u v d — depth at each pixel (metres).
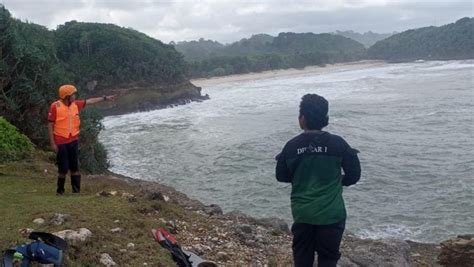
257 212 16.56
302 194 4.35
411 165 22.31
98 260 5.39
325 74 107.19
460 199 17.25
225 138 32.16
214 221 8.44
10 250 4.88
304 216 4.32
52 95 16.38
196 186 20.39
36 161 12.83
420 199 17.52
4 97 14.80
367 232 14.65
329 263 4.36
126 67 65.56
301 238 4.46
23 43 16.11
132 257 5.70
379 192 18.52
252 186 19.81
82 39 66.50
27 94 15.27
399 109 41.41
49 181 10.58
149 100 62.06
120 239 6.21
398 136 29.67
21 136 13.16
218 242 7.31
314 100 4.41
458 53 139.88
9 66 15.28
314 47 185.50
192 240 7.19
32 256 4.80
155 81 66.56
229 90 79.88
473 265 8.86
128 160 27.05
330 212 4.28
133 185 12.84
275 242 7.99
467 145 25.92
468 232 14.44
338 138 4.39
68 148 8.95
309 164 4.34
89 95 62.56
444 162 22.58
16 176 10.85
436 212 16.16
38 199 8.22
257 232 8.35
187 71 76.62
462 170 21.00
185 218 8.23
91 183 10.84
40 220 6.61
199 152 28.00
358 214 16.23
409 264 7.70
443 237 14.14
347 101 50.25
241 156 25.83
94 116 18.25
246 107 51.88
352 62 150.88
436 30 152.12
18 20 18.20
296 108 47.06
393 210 16.48
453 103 42.84
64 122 8.88
